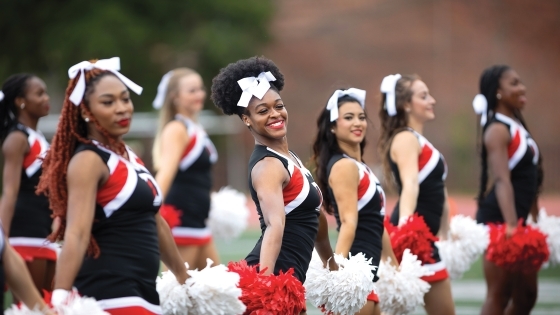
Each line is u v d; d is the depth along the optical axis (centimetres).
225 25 4747
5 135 1083
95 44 4269
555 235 1248
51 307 630
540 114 5441
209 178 1315
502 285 1193
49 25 4422
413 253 1023
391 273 966
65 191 674
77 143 684
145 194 688
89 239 659
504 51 5578
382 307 974
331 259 841
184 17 4741
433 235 1094
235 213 1439
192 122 1309
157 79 4656
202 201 1287
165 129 1283
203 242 1284
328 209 960
